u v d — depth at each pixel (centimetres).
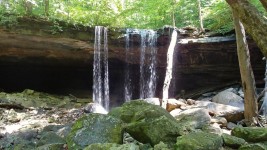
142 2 1341
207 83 1142
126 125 386
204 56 1083
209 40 1045
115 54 1108
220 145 365
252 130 407
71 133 399
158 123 372
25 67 1139
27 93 1026
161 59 1116
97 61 1121
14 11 976
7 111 813
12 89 1216
